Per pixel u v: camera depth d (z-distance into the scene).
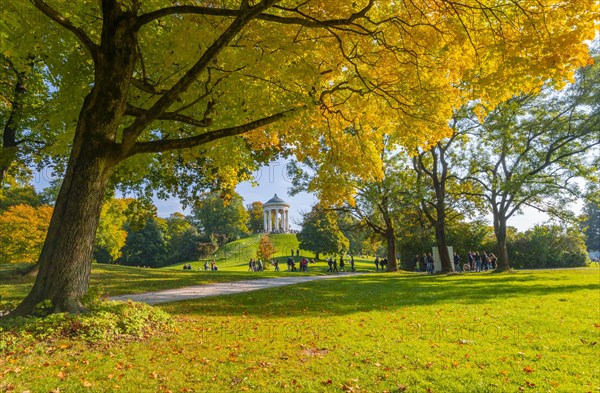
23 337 6.25
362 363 5.84
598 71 23.38
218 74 9.68
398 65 9.63
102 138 8.06
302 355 6.34
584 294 12.80
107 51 8.12
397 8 9.06
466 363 5.71
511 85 7.06
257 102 10.33
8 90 15.80
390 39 9.28
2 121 17.83
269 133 11.35
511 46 6.82
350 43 9.82
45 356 5.84
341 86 11.50
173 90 7.99
